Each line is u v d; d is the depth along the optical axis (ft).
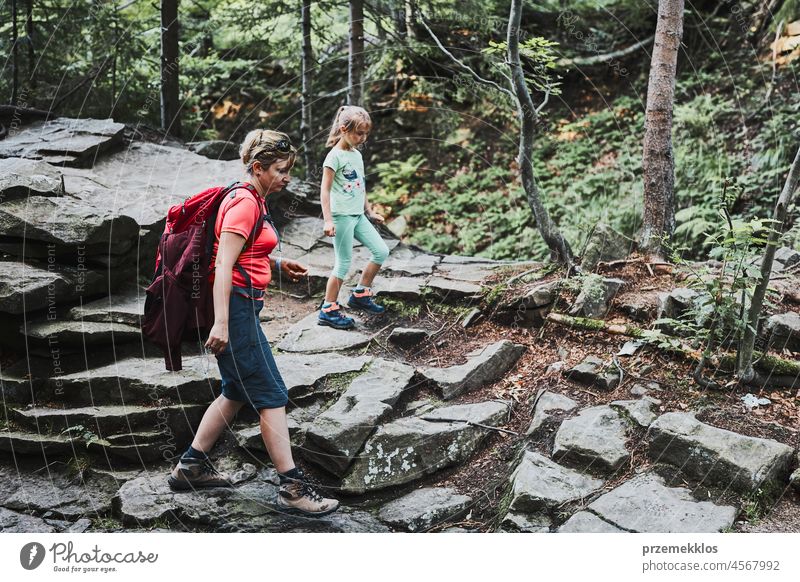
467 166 32.89
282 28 31.27
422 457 11.55
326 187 14.38
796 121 26.32
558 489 10.64
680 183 26.78
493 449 11.95
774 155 25.59
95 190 16.89
